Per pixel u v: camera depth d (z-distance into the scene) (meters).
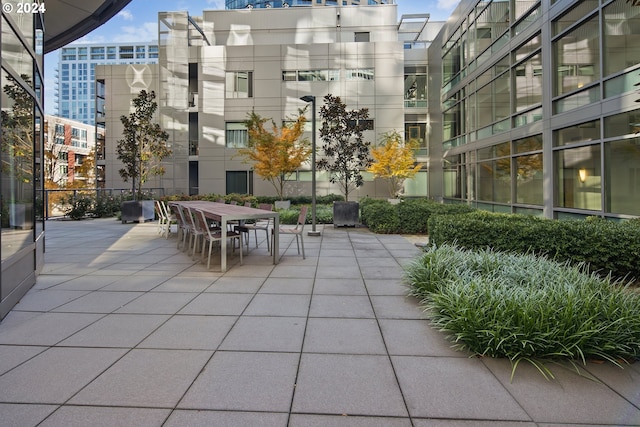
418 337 3.36
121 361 2.89
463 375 2.69
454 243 6.02
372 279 5.49
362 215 12.70
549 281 3.84
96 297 4.58
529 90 11.51
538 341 2.86
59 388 2.50
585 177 9.05
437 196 20.80
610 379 2.64
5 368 2.78
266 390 2.48
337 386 2.54
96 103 25.48
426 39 29.56
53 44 13.97
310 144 18.34
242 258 7.10
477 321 3.03
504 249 5.86
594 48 8.70
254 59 22.03
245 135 22.16
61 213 16.78
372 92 21.83
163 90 22.25
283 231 7.27
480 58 15.02
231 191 22.23
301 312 4.03
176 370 2.75
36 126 5.66
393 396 2.42
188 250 7.71
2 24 4.05
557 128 10.00
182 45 22.23
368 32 25.08
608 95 8.27
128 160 16.50
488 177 14.45
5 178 4.15
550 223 5.90
